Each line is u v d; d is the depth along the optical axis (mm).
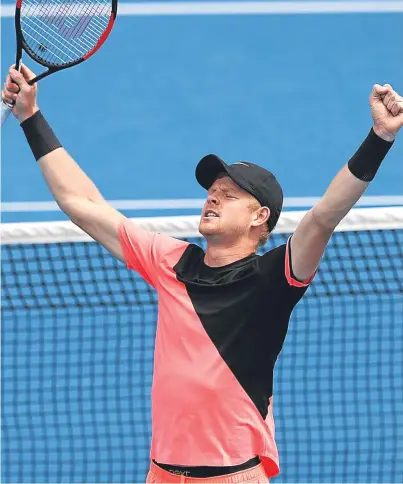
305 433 38188
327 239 21141
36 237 34250
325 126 57156
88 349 41594
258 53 61031
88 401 39719
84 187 24125
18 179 54594
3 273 43500
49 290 43406
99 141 56531
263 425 21797
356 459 37031
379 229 33906
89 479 36312
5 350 41719
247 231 22359
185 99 58812
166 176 54562
